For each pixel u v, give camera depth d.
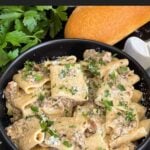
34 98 0.75
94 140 0.69
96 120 0.72
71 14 0.88
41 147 0.70
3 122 0.75
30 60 0.81
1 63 0.82
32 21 0.86
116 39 0.86
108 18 0.84
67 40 0.82
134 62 0.80
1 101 0.76
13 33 0.84
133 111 0.73
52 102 0.75
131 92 0.76
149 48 0.86
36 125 0.70
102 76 0.78
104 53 0.81
